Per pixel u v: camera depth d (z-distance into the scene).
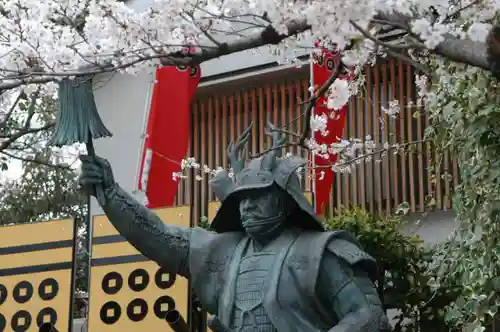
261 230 7.23
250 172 7.35
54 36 7.93
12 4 7.96
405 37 8.00
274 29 7.09
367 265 7.08
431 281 9.19
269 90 14.34
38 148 15.51
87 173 7.37
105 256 11.03
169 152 12.69
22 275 11.41
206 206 14.40
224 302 7.23
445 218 12.53
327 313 7.00
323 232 7.25
